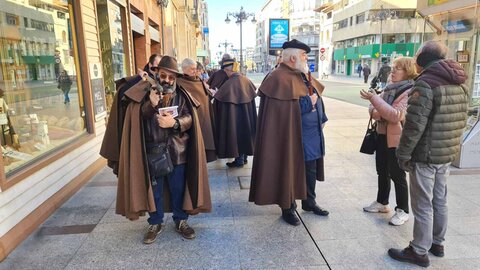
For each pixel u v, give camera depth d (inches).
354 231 130.5
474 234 126.3
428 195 104.9
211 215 145.9
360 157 232.8
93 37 218.2
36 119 161.6
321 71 2075.5
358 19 1811.0
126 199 116.3
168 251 117.8
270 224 137.2
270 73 136.5
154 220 124.0
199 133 123.5
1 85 141.3
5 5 148.6
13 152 137.4
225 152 207.9
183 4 892.6
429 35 241.6
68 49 193.3
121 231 132.2
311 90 135.3
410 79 128.0
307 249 118.3
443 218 109.3
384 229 131.8
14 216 123.2
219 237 127.1
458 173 191.0
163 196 126.5
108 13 253.6
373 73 1679.4
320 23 2568.9
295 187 136.7
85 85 203.9
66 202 159.8
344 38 2005.4
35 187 137.6
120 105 125.8
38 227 135.1
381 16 1576.0
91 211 150.0
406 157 102.1
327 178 190.1
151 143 116.0
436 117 98.8
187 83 151.4
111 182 187.5
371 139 141.7
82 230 133.0
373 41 1659.7
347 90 885.2
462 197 159.0
